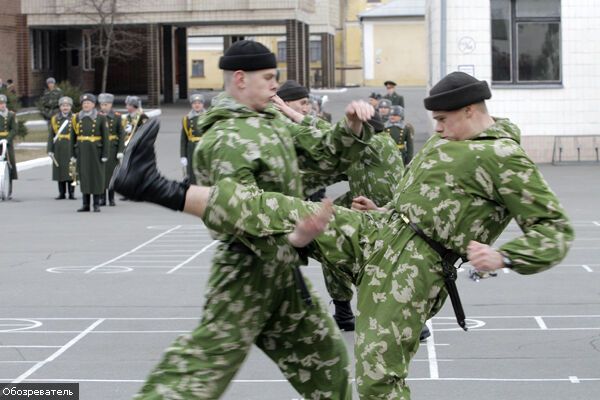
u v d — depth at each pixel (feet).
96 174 76.74
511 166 20.06
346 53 265.54
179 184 19.35
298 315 20.56
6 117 85.20
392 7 254.47
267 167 19.90
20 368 31.81
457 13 102.63
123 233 64.95
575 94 102.94
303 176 21.61
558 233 19.62
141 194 18.99
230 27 216.74
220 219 19.12
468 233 20.36
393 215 21.26
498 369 31.37
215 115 20.38
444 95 20.61
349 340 34.78
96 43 201.36
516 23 102.73
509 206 20.20
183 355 19.93
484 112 20.92
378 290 20.65
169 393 19.67
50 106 135.95
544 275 47.83
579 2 102.01
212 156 19.88
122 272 50.14
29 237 62.90
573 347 34.01
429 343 34.86
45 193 90.33
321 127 24.40
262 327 20.31
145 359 32.89
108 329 37.37
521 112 103.24
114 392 29.01
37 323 38.50
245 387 29.55
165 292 44.68
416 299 20.45
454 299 20.56
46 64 192.65
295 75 170.60
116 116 80.12
